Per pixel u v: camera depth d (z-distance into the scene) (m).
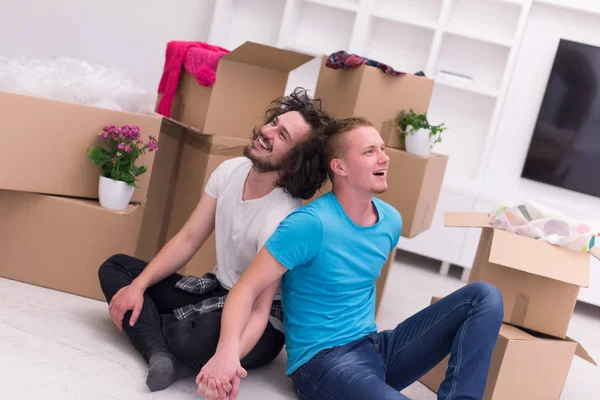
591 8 4.16
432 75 4.32
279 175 2.08
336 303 2.00
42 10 4.39
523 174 4.37
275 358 2.39
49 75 2.51
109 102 2.59
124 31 4.49
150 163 2.66
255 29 4.71
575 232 2.24
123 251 2.51
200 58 2.90
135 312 2.07
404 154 2.97
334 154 2.00
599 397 2.70
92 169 2.52
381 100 3.00
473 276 2.45
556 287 2.29
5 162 2.35
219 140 2.85
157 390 1.93
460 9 4.48
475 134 4.52
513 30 4.41
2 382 1.75
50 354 1.97
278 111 2.15
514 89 4.40
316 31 4.66
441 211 4.35
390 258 3.00
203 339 1.96
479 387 1.82
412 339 1.99
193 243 2.20
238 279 2.10
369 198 1.99
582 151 4.23
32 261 2.45
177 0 4.49
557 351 2.23
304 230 1.90
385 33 4.59
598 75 4.16
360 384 1.84
